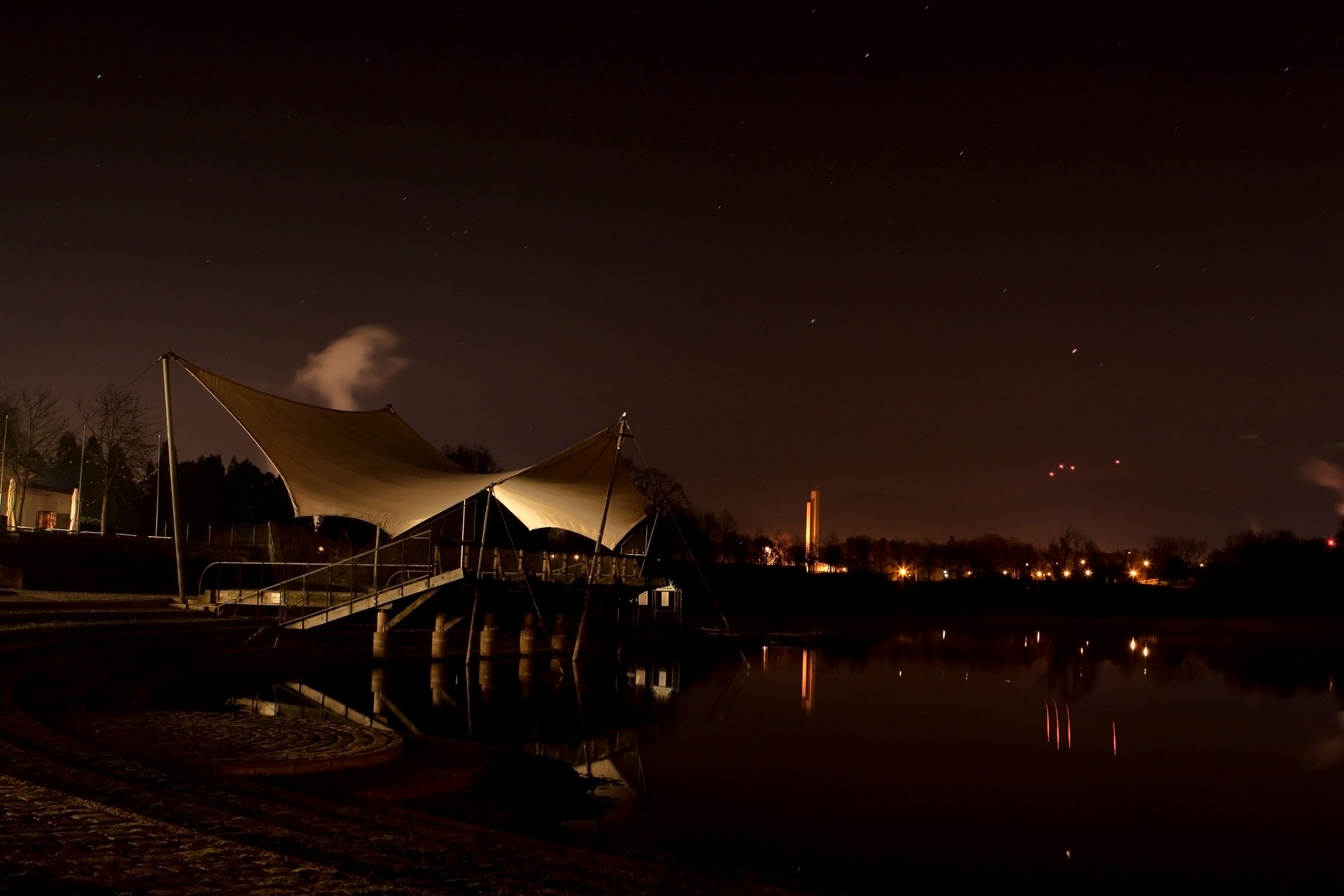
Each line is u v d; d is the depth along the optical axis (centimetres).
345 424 3369
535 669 3281
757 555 14038
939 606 9238
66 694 1703
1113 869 1269
